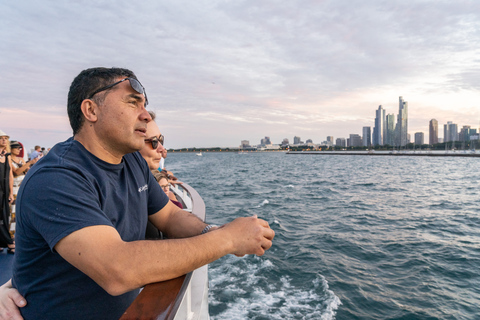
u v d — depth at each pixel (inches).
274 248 292.7
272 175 1353.3
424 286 222.8
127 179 45.6
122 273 32.2
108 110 39.7
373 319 180.9
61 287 36.0
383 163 2938.0
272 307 184.9
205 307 58.7
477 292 215.5
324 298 197.5
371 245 313.6
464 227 400.5
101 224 33.5
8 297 37.5
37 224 32.7
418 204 594.6
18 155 155.9
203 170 1707.7
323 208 527.8
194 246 37.2
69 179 34.4
